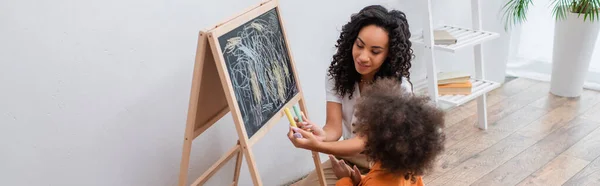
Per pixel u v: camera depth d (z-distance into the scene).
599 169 2.70
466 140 3.00
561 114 3.32
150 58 1.92
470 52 3.50
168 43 1.95
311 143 1.69
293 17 2.33
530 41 3.88
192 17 1.99
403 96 1.49
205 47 1.53
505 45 3.64
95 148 1.88
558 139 3.01
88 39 1.76
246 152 1.62
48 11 1.66
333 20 2.52
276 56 1.85
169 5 1.91
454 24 3.29
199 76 1.56
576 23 3.33
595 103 3.46
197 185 1.79
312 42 2.46
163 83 1.99
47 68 1.70
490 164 2.75
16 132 1.70
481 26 3.16
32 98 1.70
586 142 2.97
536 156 2.83
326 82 1.94
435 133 1.47
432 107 1.49
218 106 1.81
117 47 1.83
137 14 1.84
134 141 1.97
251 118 1.67
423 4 2.68
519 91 3.66
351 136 1.97
